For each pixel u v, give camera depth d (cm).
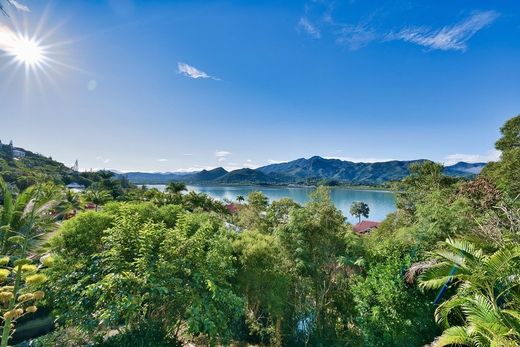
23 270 498
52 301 787
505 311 528
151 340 747
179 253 795
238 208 2361
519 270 579
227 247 880
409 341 774
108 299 700
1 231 706
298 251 991
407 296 791
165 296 723
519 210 940
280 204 1521
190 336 966
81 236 862
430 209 1086
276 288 923
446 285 773
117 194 5947
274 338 1033
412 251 934
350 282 1012
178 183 4947
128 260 771
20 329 1060
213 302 768
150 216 1059
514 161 1738
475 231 987
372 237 1381
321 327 1051
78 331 786
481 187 1494
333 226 1038
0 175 984
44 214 801
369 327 834
